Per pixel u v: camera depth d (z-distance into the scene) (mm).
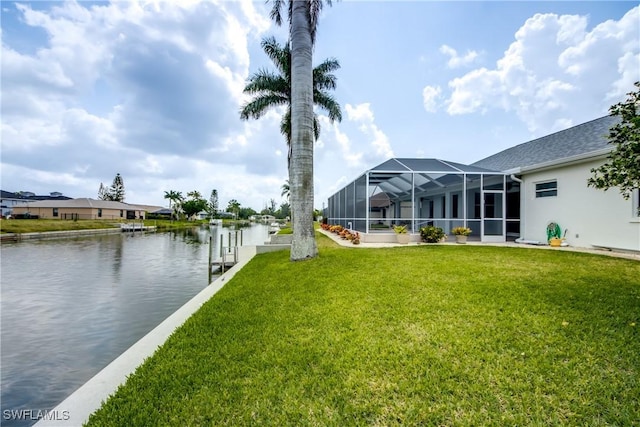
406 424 2084
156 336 3822
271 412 2225
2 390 4020
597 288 4957
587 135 11875
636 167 3975
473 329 3488
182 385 2605
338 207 23516
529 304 4207
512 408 2213
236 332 3697
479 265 6957
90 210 50406
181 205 74375
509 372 2619
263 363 2918
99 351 5184
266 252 12250
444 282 5426
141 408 2326
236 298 5254
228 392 2477
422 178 14219
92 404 2453
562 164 10531
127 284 10188
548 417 2111
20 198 64375
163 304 7867
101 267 13461
